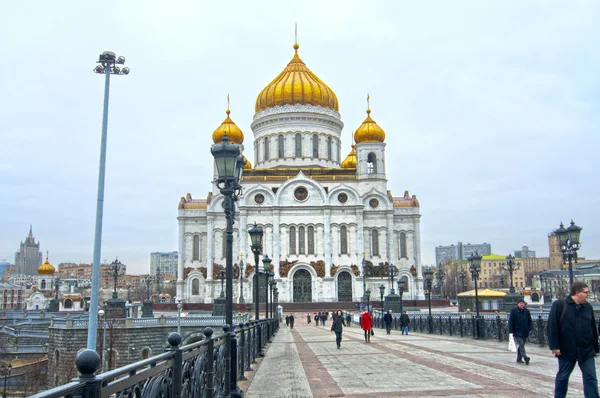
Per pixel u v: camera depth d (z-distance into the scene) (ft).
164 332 185.98
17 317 284.82
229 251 52.24
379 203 321.93
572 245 97.04
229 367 46.01
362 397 45.21
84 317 187.62
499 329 104.99
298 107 346.13
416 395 45.16
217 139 338.75
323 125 350.84
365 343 109.19
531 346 90.63
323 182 326.44
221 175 54.65
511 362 68.33
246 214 313.73
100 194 88.17
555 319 36.37
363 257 300.40
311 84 352.69
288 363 73.87
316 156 346.54
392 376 57.52
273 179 324.39
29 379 181.37
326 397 46.21
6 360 197.77
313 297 307.17
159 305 307.58
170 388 28.19
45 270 516.32
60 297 442.09
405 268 324.19
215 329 184.85
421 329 155.43
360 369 64.85
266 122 351.25
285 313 283.18
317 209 316.81
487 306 247.09
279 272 308.40
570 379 53.11
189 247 322.14
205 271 318.45
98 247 84.79
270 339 123.03
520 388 47.73
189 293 315.78
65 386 16.97
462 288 620.08
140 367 23.38
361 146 327.06
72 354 177.88
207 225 314.14
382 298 238.48
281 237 314.14
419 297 320.50
